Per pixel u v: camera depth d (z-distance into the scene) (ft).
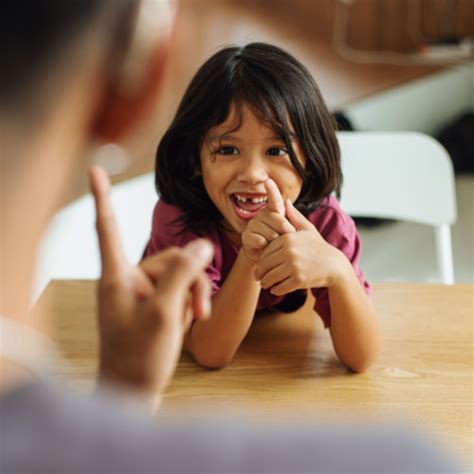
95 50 0.75
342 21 9.29
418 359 2.91
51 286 3.48
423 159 4.47
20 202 0.77
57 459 0.70
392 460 0.72
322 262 2.71
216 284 3.24
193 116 2.87
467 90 10.23
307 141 2.87
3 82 0.72
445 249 4.59
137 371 1.15
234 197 2.96
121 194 4.99
